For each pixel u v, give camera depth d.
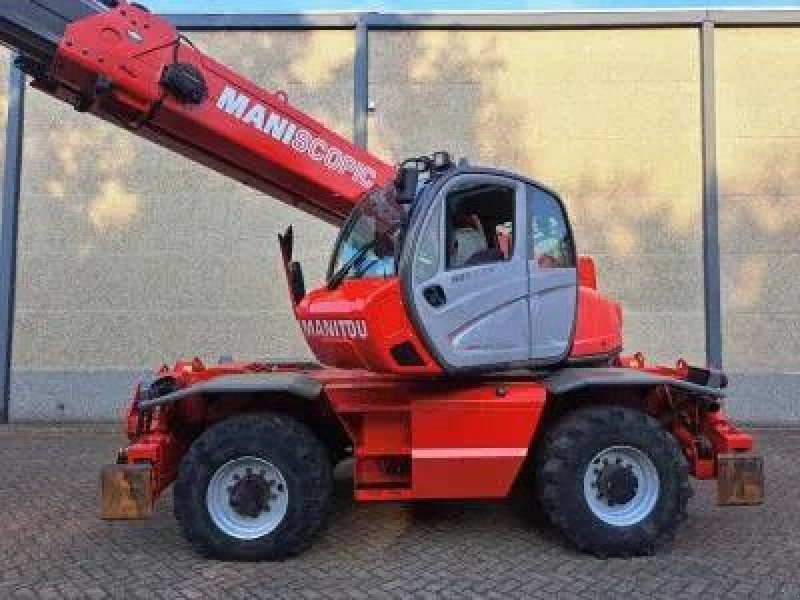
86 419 10.43
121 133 10.62
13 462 8.05
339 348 4.98
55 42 4.93
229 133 5.36
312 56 10.63
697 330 10.32
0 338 10.45
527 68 10.61
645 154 10.49
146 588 4.44
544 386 5.21
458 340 4.92
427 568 4.78
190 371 5.86
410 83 10.62
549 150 10.55
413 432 5.07
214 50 10.62
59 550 5.16
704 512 6.11
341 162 5.65
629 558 4.94
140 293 10.52
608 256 10.44
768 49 10.50
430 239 4.90
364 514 6.04
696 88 10.52
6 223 10.51
